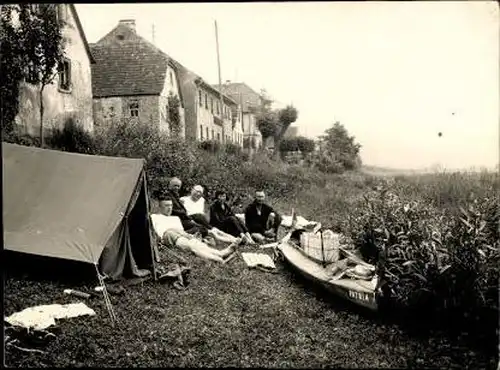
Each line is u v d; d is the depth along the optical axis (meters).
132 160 8.55
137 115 11.30
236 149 11.07
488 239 6.33
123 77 11.23
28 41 10.55
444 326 6.41
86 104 11.33
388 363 5.55
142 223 8.50
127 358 5.45
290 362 5.54
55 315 6.20
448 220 6.88
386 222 7.46
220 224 11.06
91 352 5.51
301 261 8.85
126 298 7.21
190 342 5.95
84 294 6.96
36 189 8.19
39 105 10.82
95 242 7.53
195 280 8.25
